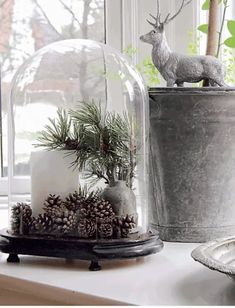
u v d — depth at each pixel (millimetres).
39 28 1660
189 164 1152
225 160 1157
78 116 1071
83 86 1171
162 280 951
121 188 1038
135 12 1564
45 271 998
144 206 1102
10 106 1190
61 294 910
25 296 958
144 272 990
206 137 1144
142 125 1126
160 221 1193
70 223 1002
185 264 1035
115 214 1021
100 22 1623
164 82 1477
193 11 1513
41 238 1007
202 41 1520
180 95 1131
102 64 1181
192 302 852
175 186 1163
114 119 1078
